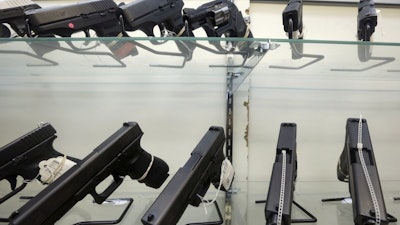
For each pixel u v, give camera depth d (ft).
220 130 2.18
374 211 1.37
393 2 2.83
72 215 2.50
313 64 2.49
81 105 2.88
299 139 2.94
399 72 2.66
